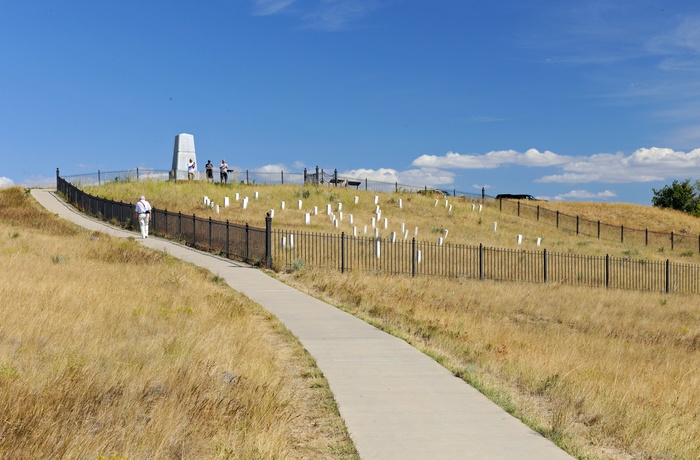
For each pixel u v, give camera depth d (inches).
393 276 952.9
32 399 269.0
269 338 483.5
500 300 861.2
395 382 357.1
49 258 773.9
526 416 307.3
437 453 248.8
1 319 417.7
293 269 905.5
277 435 257.9
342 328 519.5
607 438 302.8
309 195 1889.8
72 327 418.3
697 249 1951.3
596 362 496.4
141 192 1772.9
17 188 1923.0
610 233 2042.3
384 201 1975.9
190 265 858.8
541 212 2222.0
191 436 254.1
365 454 247.4
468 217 1911.9
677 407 370.3
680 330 785.6
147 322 458.0
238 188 1935.3
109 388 297.6
